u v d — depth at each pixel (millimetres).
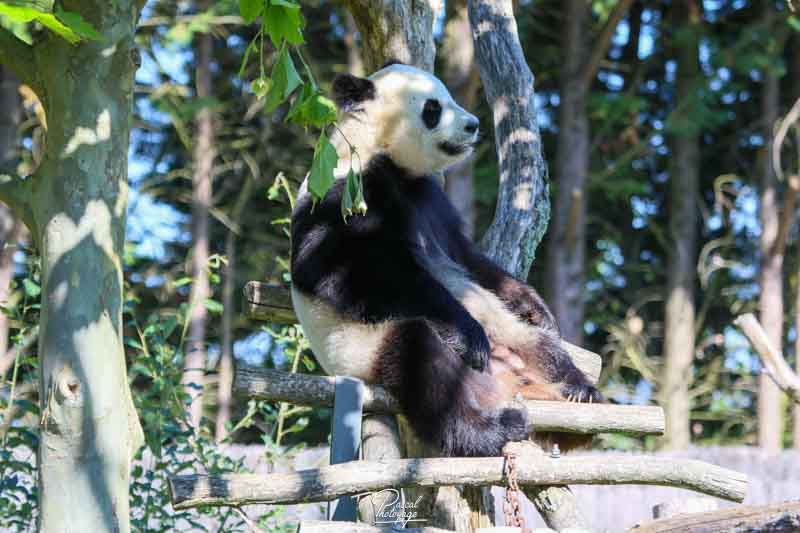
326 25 27125
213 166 28109
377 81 9188
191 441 10258
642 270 29828
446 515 8312
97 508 7215
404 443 8172
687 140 27844
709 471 6883
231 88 28156
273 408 12266
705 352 30031
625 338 27797
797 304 26297
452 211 9688
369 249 8234
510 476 6797
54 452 7215
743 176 30391
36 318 10125
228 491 6473
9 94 22953
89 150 7406
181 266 26516
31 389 11805
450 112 9117
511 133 9766
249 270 26984
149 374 10016
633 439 26156
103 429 7293
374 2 9609
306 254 8273
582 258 25938
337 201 8391
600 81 30281
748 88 29922
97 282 7367
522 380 8641
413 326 7781
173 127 27844
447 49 19953
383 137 9086
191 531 11891
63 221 7352
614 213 30578
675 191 27922
